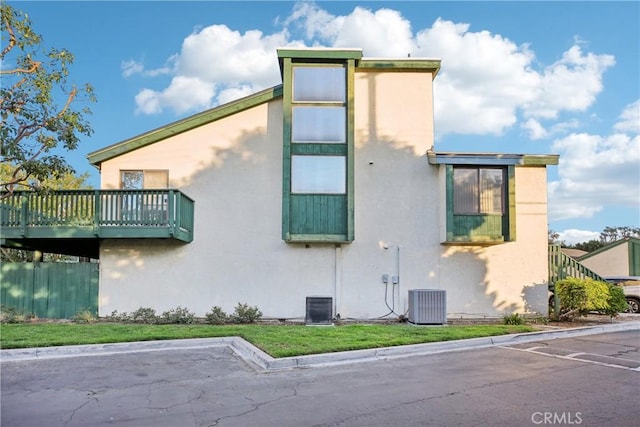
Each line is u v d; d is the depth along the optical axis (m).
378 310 15.08
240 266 15.05
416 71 15.82
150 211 13.78
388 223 15.35
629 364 8.55
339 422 5.27
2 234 13.70
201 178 15.28
